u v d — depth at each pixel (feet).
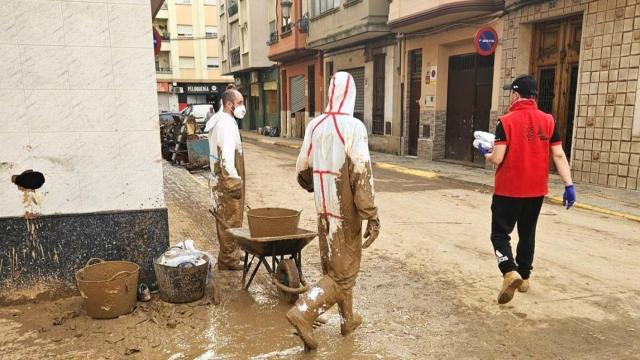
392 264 18.35
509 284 13.74
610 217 25.59
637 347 12.24
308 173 12.55
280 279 14.97
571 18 34.99
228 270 17.46
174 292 14.16
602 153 32.35
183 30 146.20
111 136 14.25
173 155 45.14
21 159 13.64
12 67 13.23
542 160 14.28
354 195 11.29
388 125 57.06
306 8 70.33
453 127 48.57
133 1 13.85
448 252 19.80
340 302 12.27
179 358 11.51
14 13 13.05
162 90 147.23
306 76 80.74
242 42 105.09
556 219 25.16
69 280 14.53
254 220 14.24
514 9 38.14
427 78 49.73
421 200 30.50
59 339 12.23
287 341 12.38
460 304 14.79
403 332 13.00
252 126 114.01
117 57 13.97
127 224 14.75
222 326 13.10
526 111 14.28
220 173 16.69
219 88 152.56
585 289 15.84
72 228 14.32
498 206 14.65
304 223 24.23
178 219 24.13
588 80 32.81
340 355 11.77
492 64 42.80
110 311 13.24
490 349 12.16
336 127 11.25
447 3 41.04
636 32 29.53
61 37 13.46
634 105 30.07
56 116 13.73
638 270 17.57
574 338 12.69
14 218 13.84
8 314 13.57
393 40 54.49
